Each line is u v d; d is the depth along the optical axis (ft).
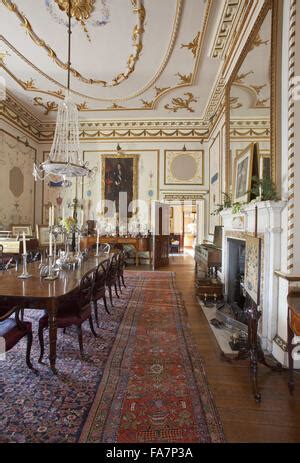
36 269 11.41
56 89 21.48
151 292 16.80
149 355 8.94
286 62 8.55
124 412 6.22
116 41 15.38
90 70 18.56
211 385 7.38
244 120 12.82
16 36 15.03
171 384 7.36
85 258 14.89
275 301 9.00
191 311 13.39
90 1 12.58
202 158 27.35
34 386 7.15
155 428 5.76
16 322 7.64
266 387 7.32
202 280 15.80
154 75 19.03
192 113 25.64
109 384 7.29
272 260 9.04
